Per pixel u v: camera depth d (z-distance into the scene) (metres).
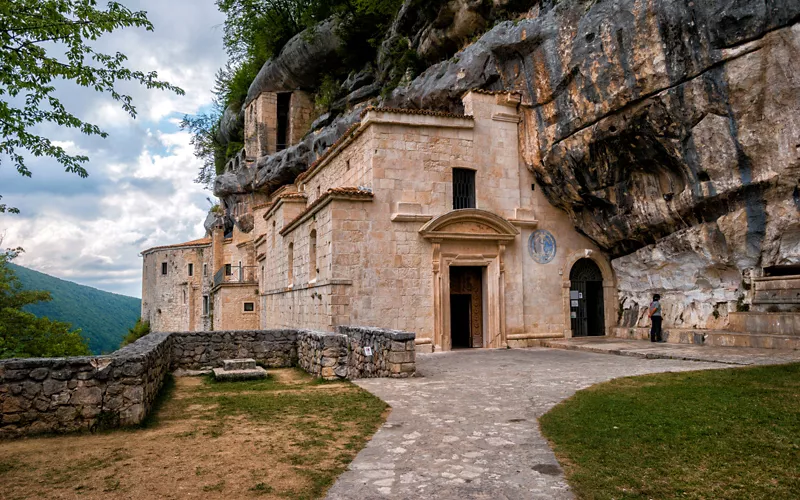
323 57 35.97
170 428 7.87
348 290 18.72
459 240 20.36
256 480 5.70
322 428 7.86
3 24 8.77
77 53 9.66
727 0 13.59
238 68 52.19
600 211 20.86
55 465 6.14
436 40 24.48
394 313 19.19
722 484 5.49
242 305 37.41
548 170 21.00
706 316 18.56
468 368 14.48
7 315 22.58
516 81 21.08
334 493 5.39
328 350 12.32
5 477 5.73
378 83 29.84
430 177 20.17
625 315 22.44
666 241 19.06
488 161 21.20
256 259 38.41
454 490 5.47
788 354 13.52
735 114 14.57
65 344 23.58
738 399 8.79
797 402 8.37
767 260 16.03
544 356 17.36
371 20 31.16
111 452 6.63
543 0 19.92
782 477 5.59
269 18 40.00
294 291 24.94
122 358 7.99
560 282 22.30
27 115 9.92
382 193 19.45
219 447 6.88
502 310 20.94
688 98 15.23
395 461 6.38
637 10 15.67
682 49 14.88
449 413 8.80
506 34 20.36
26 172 10.33
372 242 19.17
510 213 21.48
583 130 18.66
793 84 13.34
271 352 14.36
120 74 10.26
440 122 20.38
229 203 45.75
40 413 7.50
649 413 8.21
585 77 17.69
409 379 12.31
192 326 50.94
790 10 12.83
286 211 28.08
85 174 10.74
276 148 41.38
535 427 7.88
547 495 5.34
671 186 17.75
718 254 17.20
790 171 14.08
